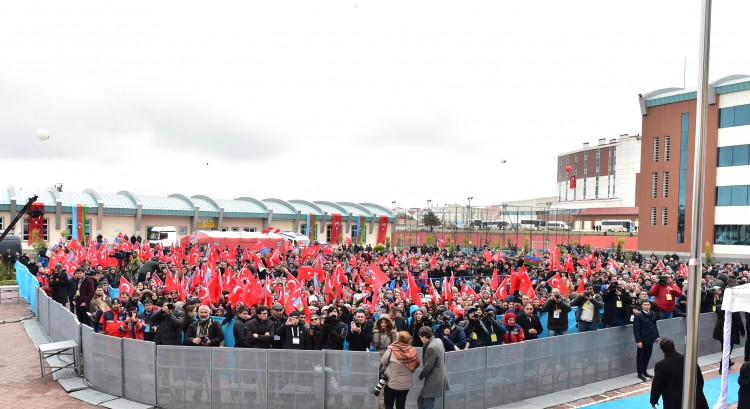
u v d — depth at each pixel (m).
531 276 23.86
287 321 11.02
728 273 25.39
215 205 57.22
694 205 7.71
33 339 16.55
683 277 21.62
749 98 41.12
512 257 34.59
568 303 14.20
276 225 60.47
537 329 12.68
